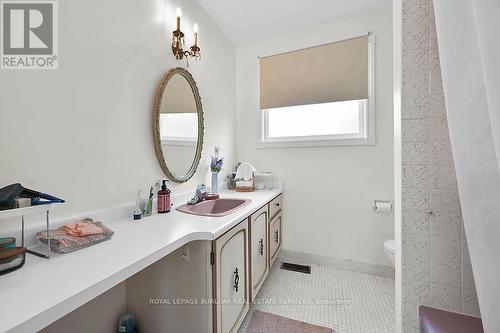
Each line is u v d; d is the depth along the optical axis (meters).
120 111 1.16
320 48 2.12
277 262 2.26
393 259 1.61
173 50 1.48
